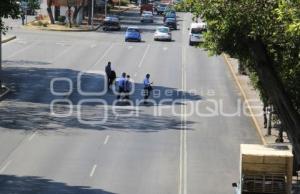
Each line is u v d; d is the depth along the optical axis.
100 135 68.38
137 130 71.31
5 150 61.56
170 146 65.69
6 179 53.06
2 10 82.81
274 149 46.69
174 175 56.34
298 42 37.44
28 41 133.25
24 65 107.25
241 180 45.00
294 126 37.88
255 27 37.88
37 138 66.06
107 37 145.88
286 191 44.75
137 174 56.12
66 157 60.12
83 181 53.50
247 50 42.19
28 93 87.00
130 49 127.75
